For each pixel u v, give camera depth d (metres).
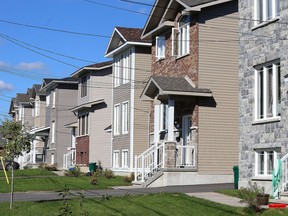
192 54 26.00
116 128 36.75
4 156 17.27
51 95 52.88
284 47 18.72
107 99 41.53
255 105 20.36
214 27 25.91
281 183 17.58
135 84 34.25
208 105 25.52
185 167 25.00
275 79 19.39
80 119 45.16
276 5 19.61
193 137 25.48
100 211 15.65
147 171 25.33
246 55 20.97
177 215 14.73
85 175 32.91
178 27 27.62
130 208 16.08
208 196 18.31
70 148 47.62
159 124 27.80
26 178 29.19
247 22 20.98
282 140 18.61
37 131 53.25
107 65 41.50
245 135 20.80
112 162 36.78
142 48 34.53
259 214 14.34
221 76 25.78
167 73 28.67
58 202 17.86
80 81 45.41
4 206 17.20
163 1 28.78
